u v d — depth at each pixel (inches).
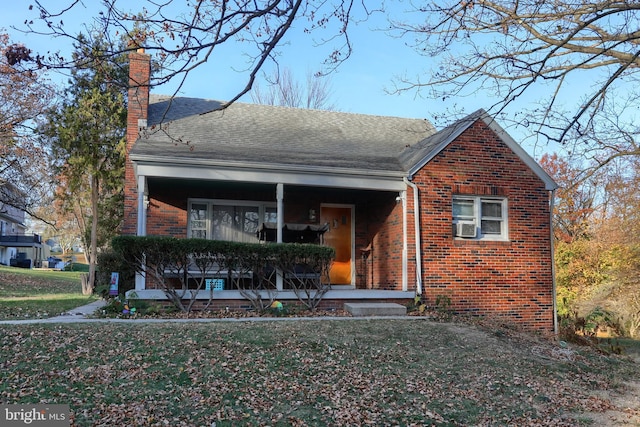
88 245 898.1
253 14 178.1
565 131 244.2
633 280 712.4
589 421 254.1
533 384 306.5
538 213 559.8
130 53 555.5
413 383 286.4
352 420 231.9
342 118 702.5
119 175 709.9
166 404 234.4
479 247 535.2
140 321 387.2
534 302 544.1
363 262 610.9
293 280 529.3
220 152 505.0
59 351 291.9
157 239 429.1
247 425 219.6
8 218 1909.4
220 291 462.9
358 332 377.7
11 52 163.0
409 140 658.8
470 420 244.1
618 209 655.8
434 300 514.6
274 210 583.8
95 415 216.7
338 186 511.5
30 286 828.0
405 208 523.5
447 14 247.3
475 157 544.4
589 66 264.1
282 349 321.4
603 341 535.5
